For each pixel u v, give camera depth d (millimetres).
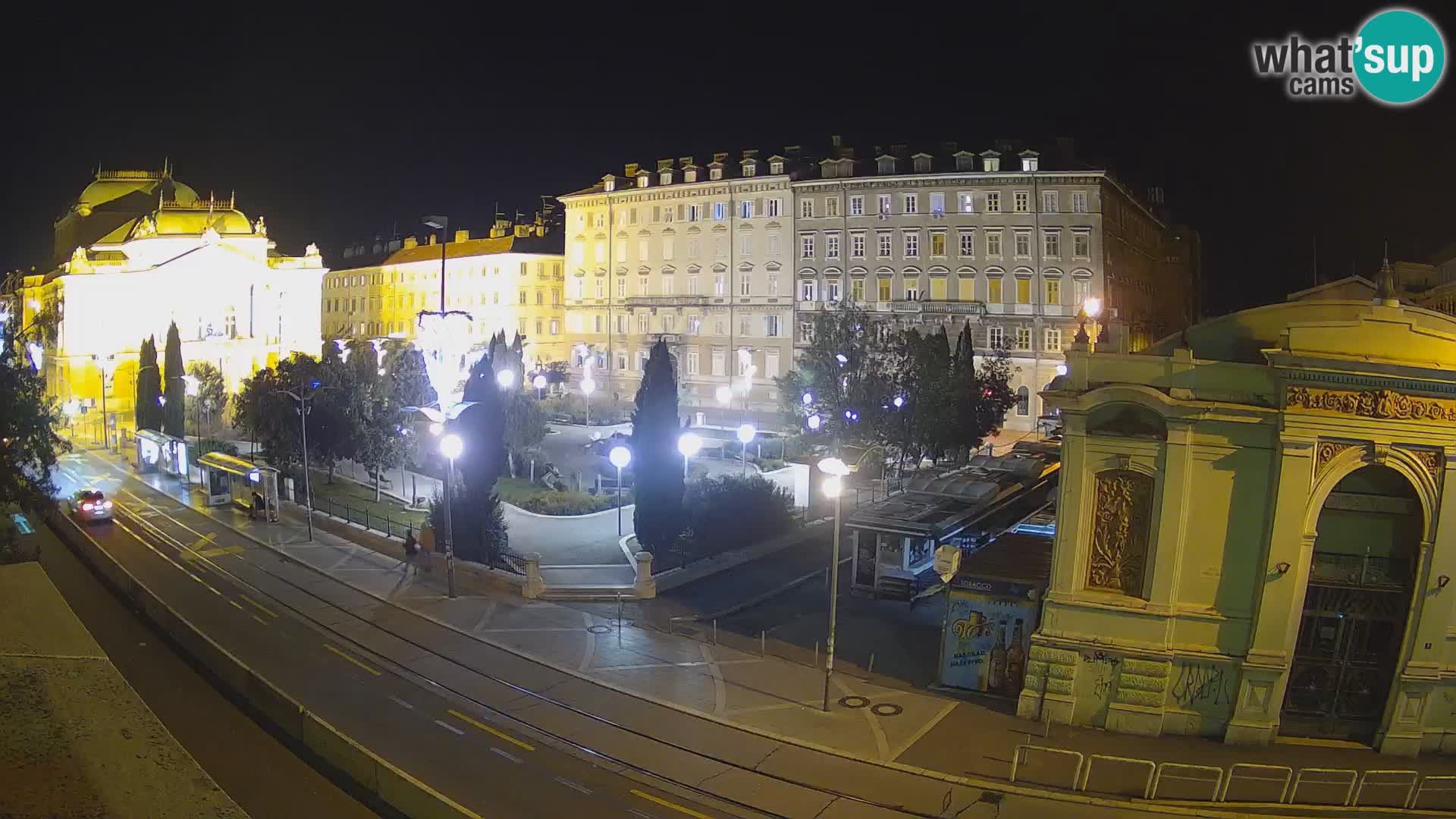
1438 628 19906
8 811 4137
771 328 87062
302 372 54906
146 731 5320
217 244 92250
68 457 68625
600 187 99312
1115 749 20141
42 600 6949
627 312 96250
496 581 33094
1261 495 20422
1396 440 19562
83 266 88938
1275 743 20422
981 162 79750
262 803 17438
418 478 55500
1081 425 21422
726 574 34812
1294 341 19922
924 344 54969
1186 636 20906
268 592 32750
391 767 17250
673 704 22609
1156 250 93062
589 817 17391
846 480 51844
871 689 23578
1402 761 19797
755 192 87500
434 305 114000
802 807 17859
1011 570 23969
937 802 18000
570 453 62969
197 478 56969
